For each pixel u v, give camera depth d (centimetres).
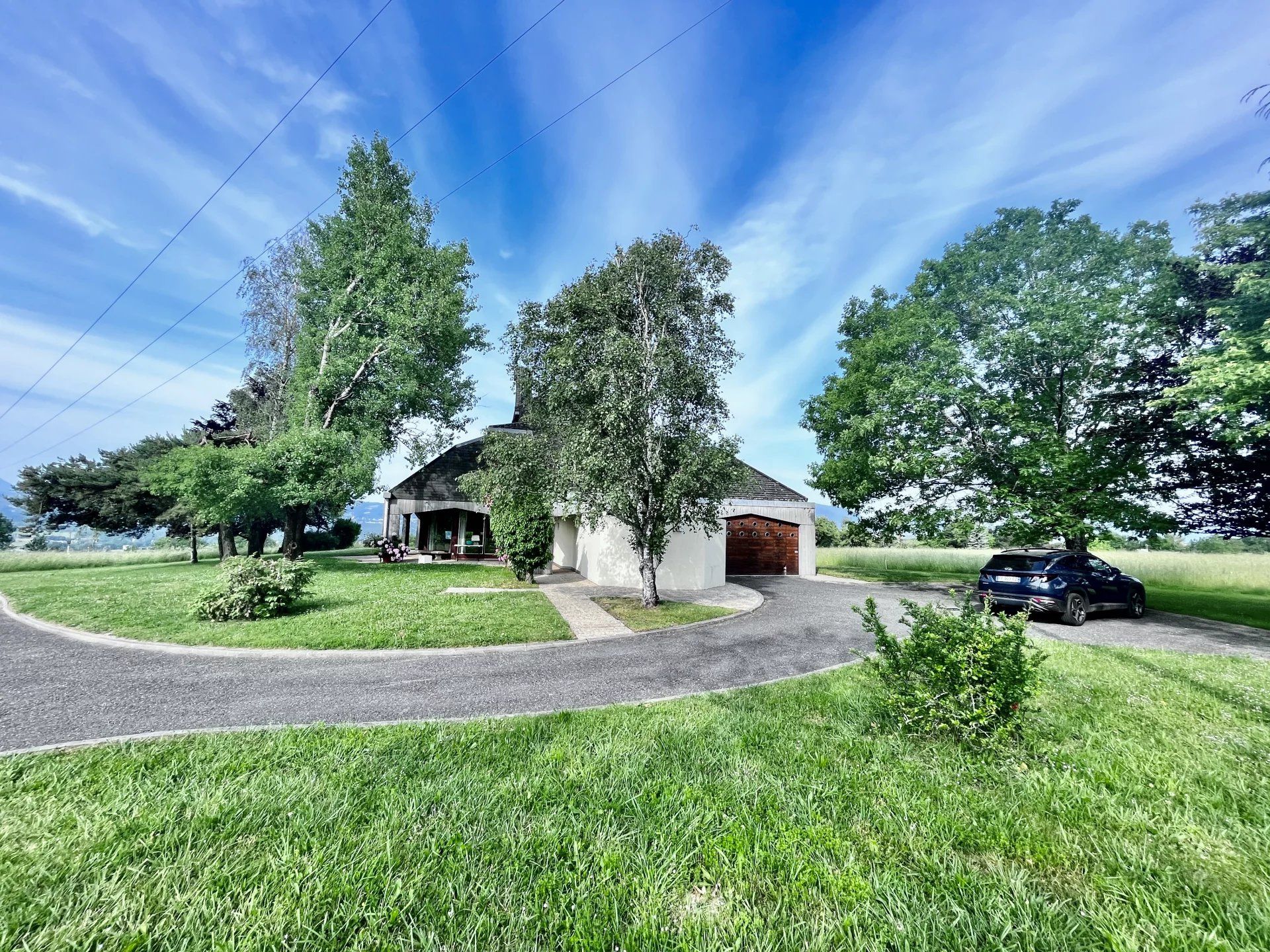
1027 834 285
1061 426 1558
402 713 497
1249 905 226
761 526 2167
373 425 2100
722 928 213
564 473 1125
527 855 258
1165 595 1591
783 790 331
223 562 998
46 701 523
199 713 490
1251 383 903
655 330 1229
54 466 3039
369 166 2117
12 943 198
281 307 2419
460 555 2361
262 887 231
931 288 1859
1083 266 1580
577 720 465
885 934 210
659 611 1125
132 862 250
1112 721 475
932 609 480
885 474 1772
